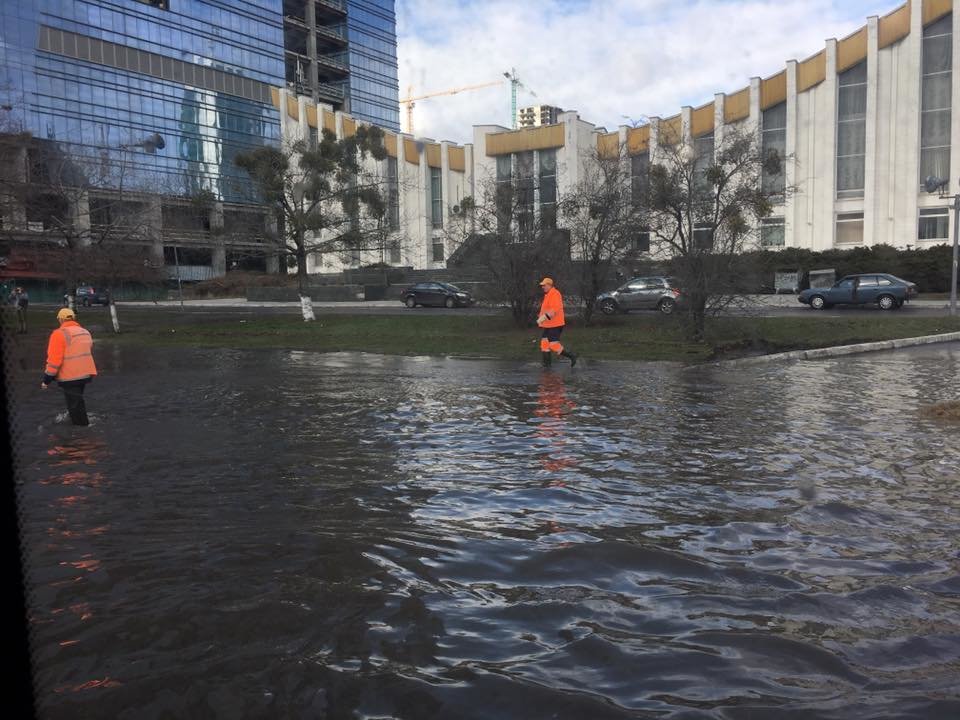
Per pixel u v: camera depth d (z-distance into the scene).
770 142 46.41
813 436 8.41
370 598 3.90
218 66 68.62
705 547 4.72
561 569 4.32
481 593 3.98
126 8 60.84
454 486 6.32
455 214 26.19
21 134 28.56
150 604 3.81
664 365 16.30
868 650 3.30
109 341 27.41
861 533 5.00
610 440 8.28
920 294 37.09
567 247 23.94
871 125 43.00
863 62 43.50
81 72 57.72
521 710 2.80
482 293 25.27
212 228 30.19
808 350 17.91
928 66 42.03
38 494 6.12
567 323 25.02
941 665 3.17
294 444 8.27
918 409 10.23
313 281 56.53
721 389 12.44
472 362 17.95
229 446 8.20
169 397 12.52
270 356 20.94
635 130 49.28
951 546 4.73
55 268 30.66
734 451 7.65
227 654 3.26
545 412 10.30
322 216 29.58
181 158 65.25
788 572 4.28
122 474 6.86
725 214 20.12
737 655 3.25
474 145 58.66
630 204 22.67
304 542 4.83
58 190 29.31
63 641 3.38
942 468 6.84
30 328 32.56
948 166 41.78
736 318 21.12
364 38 88.50
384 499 5.93
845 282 31.16
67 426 9.67
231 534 5.01
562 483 6.39
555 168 52.59
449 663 3.18
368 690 2.95
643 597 3.92
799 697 2.89
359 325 28.08
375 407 11.04
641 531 5.06
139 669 3.12
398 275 53.00
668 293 29.69
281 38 75.38
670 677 3.06
